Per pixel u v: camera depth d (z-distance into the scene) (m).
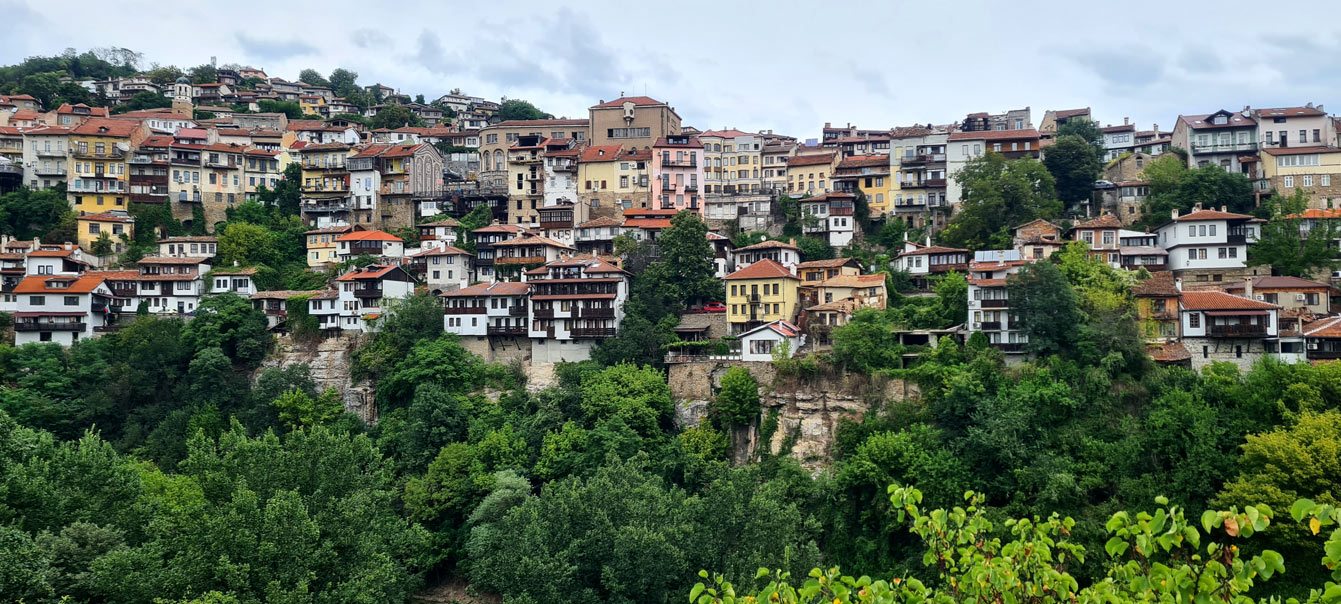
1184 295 106.69
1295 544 74.31
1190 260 121.88
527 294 128.25
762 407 107.62
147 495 77.38
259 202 177.62
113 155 167.88
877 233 157.38
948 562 28.00
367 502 72.25
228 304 133.75
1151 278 110.88
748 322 123.38
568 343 126.62
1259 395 86.56
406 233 166.50
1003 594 25.80
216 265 151.75
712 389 112.56
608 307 125.31
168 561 63.81
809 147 188.25
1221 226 121.00
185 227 171.00
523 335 127.94
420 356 119.69
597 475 85.06
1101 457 87.81
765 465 101.44
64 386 121.44
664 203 166.38
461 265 143.50
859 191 161.62
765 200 163.38
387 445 111.06
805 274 130.12
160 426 118.75
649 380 112.06
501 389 121.38
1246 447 80.69
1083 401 93.81
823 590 27.92
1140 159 154.25
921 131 162.75
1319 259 117.19
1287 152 140.75
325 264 158.00
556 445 102.06
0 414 71.62
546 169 172.25
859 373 104.19
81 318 134.25
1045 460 86.38
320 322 133.62
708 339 123.56
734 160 185.38
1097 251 124.06
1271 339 101.56
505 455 102.12
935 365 100.50
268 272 148.25
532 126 191.12
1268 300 109.75
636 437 101.69
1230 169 149.88
